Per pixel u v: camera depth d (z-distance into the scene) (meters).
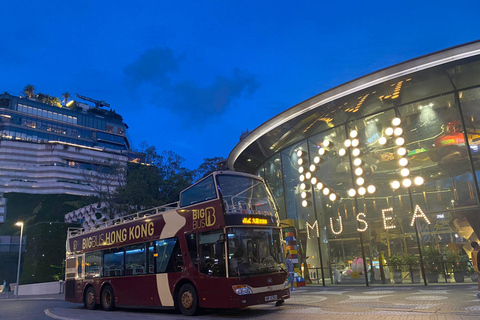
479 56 13.75
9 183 76.50
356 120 18.56
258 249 11.37
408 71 14.91
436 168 16.16
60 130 101.25
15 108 96.19
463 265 15.09
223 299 10.52
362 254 17.78
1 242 57.62
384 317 8.75
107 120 112.50
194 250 11.73
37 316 14.27
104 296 15.59
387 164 17.44
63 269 43.91
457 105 15.88
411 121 16.95
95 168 88.75
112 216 43.97
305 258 20.19
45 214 73.56
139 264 13.95
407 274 16.33
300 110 18.30
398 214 16.89
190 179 53.59
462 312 8.67
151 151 52.88
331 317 9.34
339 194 18.88
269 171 23.52
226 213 11.18
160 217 13.47
